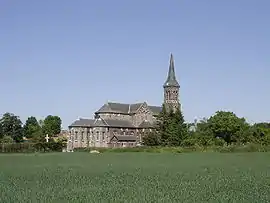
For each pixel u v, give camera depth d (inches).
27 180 1705.2
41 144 6515.8
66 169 2379.4
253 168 2361.0
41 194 1267.2
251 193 1254.3
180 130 6215.6
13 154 5118.1
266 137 5359.3
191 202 1105.4
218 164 2758.4
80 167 2554.1
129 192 1306.6
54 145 6688.0
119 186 1477.6
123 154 4798.2
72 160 3494.1
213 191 1312.7
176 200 1141.7
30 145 6333.7
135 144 7785.4
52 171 2226.9
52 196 1226.0
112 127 7667.3
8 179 1750.7
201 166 2578.7
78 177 1838.1
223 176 1843.0
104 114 7819.9
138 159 3553.2
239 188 1382.9
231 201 1110.4
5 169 2395.4
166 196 1214.3
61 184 1555.1
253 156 3870.6
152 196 1216.8
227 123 6776.6
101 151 5949.8
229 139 6948.8
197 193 1269.7
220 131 6875.0
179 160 3319.4
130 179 1738.4
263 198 1156.5
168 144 6127.0
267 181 1596.9
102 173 2069.4
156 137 6304.1
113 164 2861.7
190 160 3314.5
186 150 5182.1
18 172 2151.8
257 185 1461.6
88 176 1889.8
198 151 5083.7
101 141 7549.2
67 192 1312.7
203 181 1628.9
